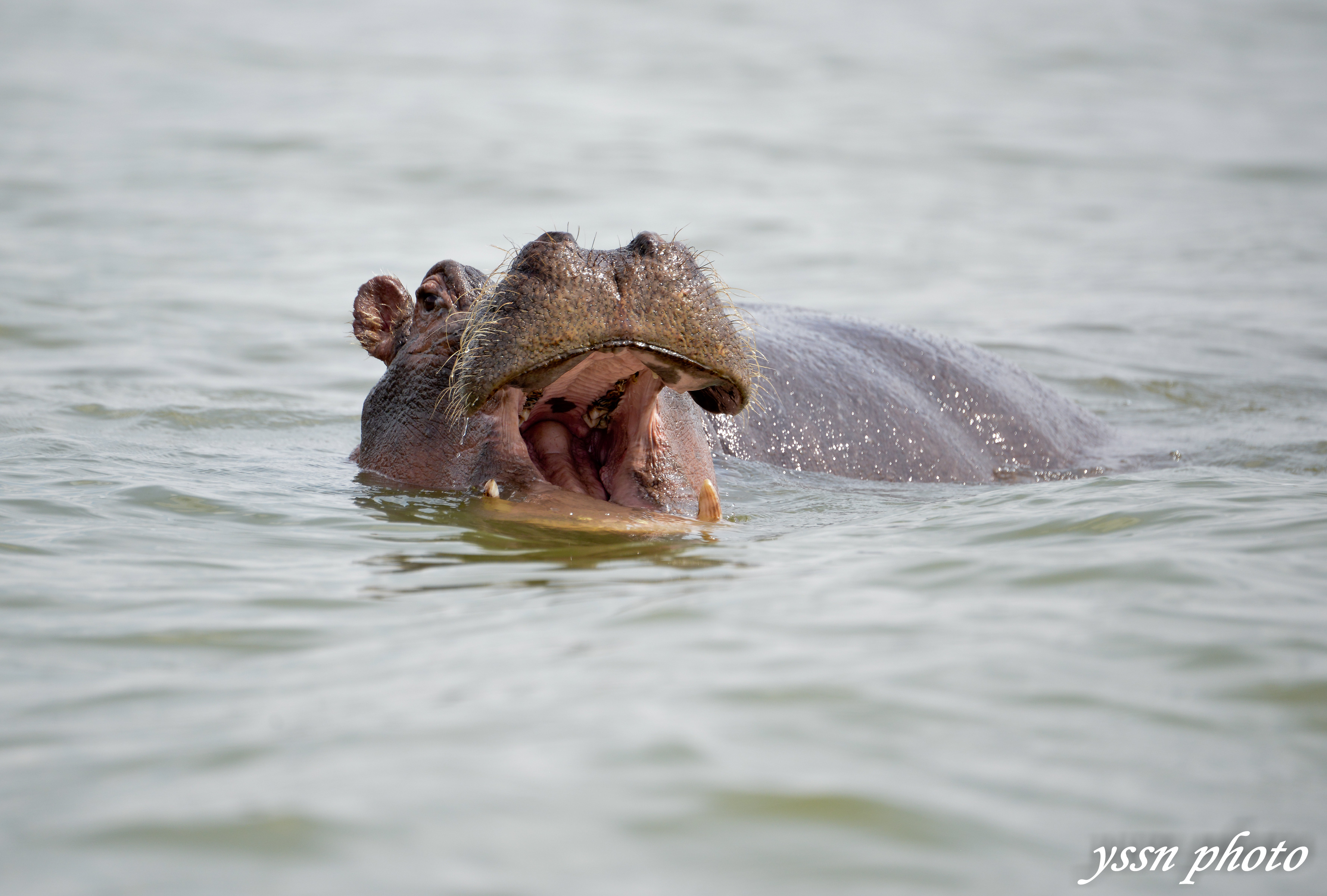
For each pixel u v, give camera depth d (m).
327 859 12.18
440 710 15.57
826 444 35.31
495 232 77.25
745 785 13.54
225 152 99.00
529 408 27.39
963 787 13.54
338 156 99.31
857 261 74.12
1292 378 48.66
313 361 49.81
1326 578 19.64
